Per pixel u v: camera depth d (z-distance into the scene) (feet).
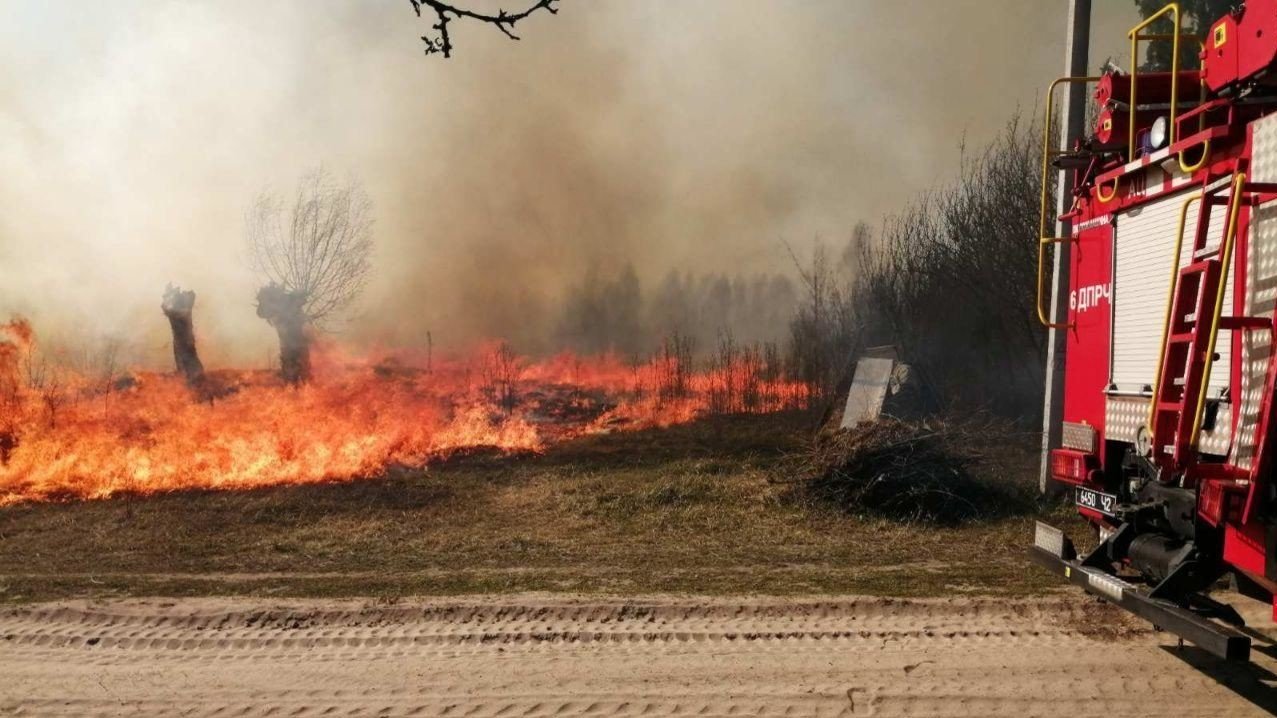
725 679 17.30
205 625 20.83
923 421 35.37
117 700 16.62
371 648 19.29
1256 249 15.19
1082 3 34.17
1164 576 16.98
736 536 30.14
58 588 24.07
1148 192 18.93
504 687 17.04
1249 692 16.52
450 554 27.99
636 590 23.21
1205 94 17.61
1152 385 18.74
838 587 23.36
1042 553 20.51
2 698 16.74
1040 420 45.11
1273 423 14.42
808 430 49.60
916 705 16.07
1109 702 16.12
